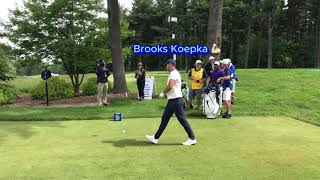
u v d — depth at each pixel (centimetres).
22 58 2041
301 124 1054
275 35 6725
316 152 737
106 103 1470
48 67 2091
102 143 828
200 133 929
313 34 6594
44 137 898
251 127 1008
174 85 796
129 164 666
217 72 1162
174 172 619
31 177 602
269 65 5981
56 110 1343
